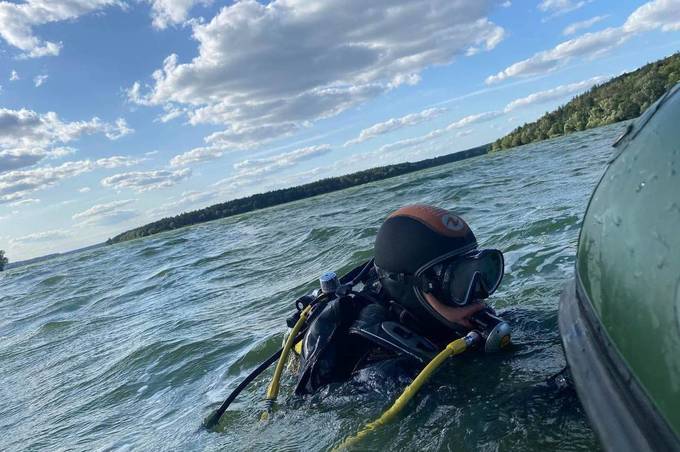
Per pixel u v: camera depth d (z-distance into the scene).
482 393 2.41
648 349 1.02
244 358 4.45
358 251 7.62
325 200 27.05
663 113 1.25
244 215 36.69
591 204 1.46
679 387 0.92
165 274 11.69
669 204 1.06
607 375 1.20
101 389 4.85
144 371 4.96
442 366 2.73
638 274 1.10
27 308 12.24
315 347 2.83
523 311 3.46
